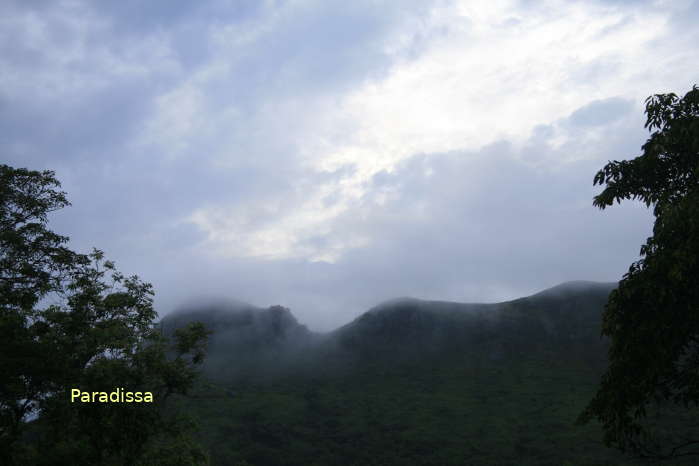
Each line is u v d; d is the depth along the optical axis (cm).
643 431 1655
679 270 1445
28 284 3092
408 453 15462
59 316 2888
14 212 3172
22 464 2494
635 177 1784
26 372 2498
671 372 1590
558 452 14300
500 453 14688
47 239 3167
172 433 2981
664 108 1759
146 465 2833
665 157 1728
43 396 2614
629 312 1630
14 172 3184
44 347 2611
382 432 17325
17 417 2605
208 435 16162
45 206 3259
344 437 17100
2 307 2812
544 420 16825
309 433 17288
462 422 17512
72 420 2598
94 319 3017
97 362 2634
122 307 3119
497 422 17138
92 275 3206
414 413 18875
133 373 2664
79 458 2503
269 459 14912
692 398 1561
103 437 2528
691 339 1549
